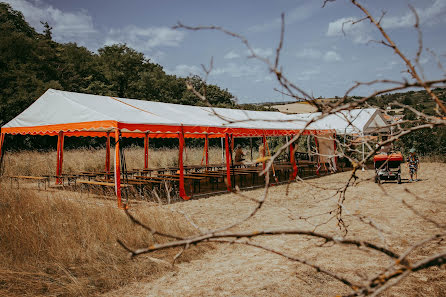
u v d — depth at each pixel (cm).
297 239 550
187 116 1172
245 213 764
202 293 361
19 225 510
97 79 4041
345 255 467
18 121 1137
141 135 1586
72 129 975
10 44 2911
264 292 358
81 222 554
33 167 1429
